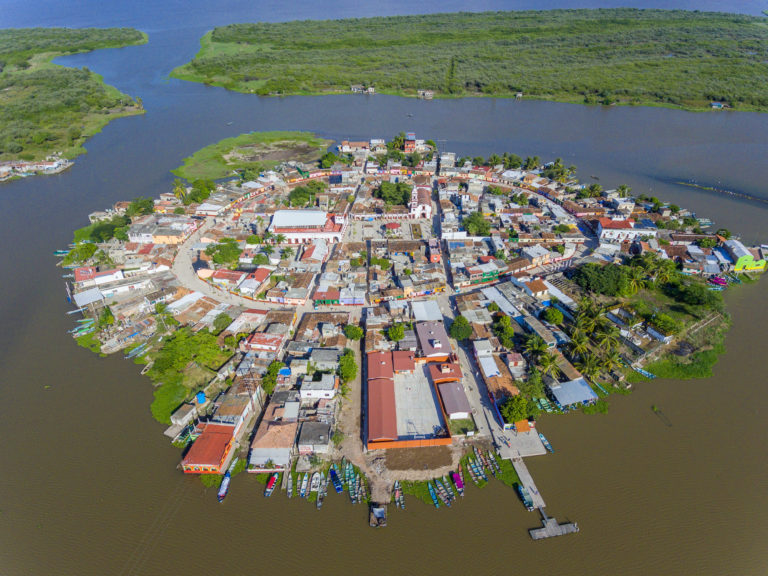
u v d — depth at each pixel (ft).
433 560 294.25
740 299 531.91
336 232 646.33
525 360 431.02
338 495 331.16
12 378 432.66
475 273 549.13
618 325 473.26
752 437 374.22
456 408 382.42
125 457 360.07
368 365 427.33
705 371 433.07
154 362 437.58
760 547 303.27
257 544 304.30
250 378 410.31
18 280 577.02
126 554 301.02
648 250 578.66
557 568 290.97
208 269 570.46
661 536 308.40
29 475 349.20
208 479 343.46
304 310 510.17
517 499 329.72
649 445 366.84
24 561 299.17
